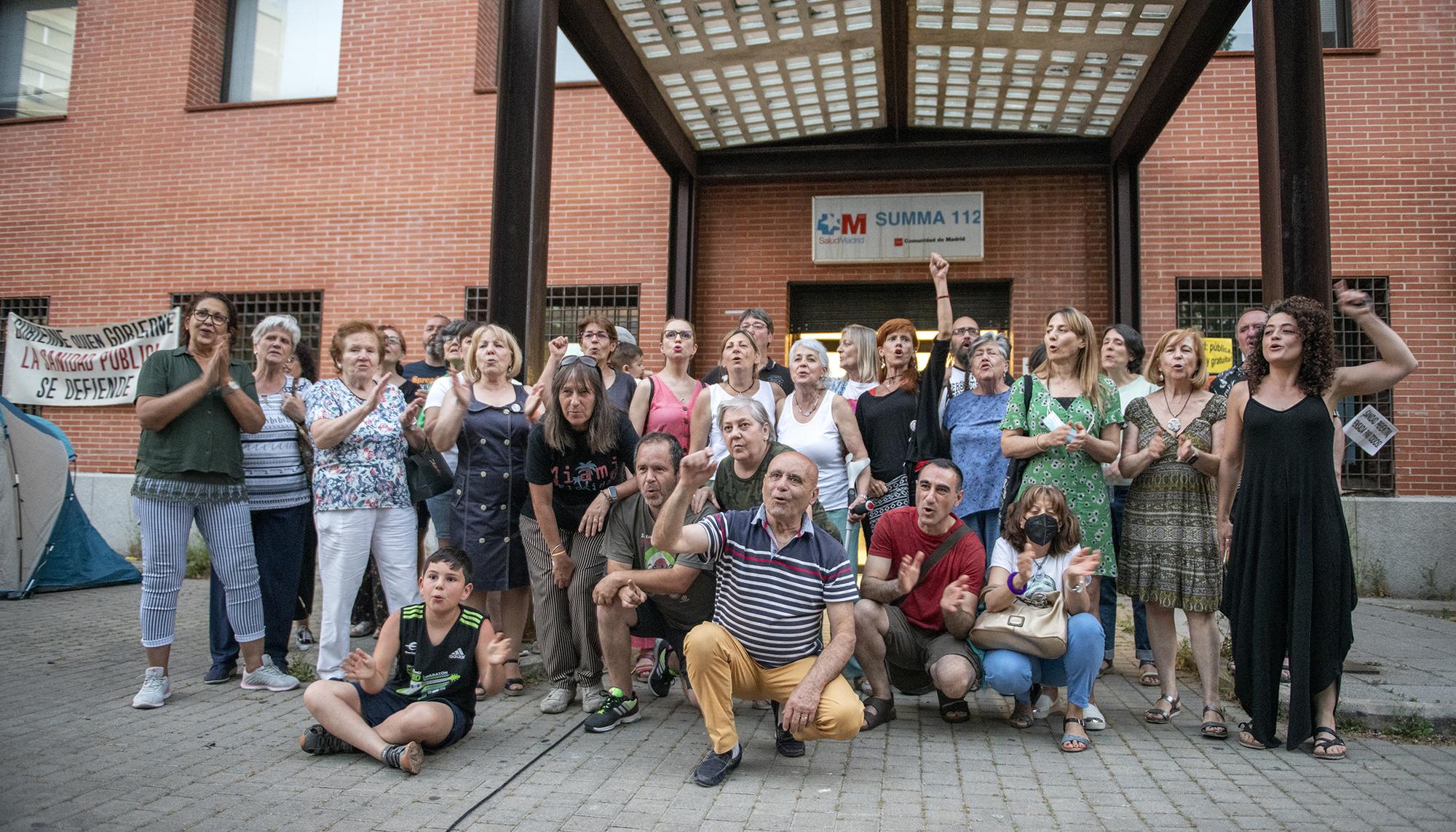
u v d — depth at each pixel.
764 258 9.79
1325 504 4.02
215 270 10.91
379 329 6.50
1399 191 9.06
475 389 5.11
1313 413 4.05
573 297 10.16
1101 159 9.02
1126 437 4.73
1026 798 3.42
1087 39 7.32
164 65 11.26
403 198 10.54
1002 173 9.30
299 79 11.44
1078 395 4.64
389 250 10.52
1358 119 9.18
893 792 3.48
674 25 7.43
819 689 3.47
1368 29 9.40
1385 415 8.93
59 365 11.16
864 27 7.43
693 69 8.04
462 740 4.09
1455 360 8.85
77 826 3.04
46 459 8.24
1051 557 4.21
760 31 7.50
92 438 11.04
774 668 3.72
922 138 9.31
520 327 5.89
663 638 4.57
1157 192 9.30
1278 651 4.04
